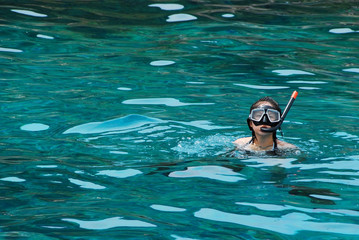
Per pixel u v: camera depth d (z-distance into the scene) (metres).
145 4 40.41
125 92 25.56
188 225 13.45
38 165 17.58
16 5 39.22
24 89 25.48
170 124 21.58
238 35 34.44
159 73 28.45
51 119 22.02
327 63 30.19
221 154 18.73
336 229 13.21
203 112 23.11
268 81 27.48
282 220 13.73
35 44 32.34
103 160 18.08
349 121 22.12
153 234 12.93
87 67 29.05
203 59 30.61
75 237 12.73
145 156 18.47
